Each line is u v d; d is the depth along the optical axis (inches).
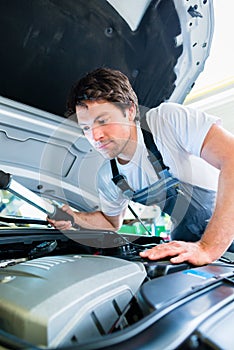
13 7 30.5
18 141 41.8
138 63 41.3
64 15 32.9
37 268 20.3
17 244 32.6
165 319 14.4
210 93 112.5
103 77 33.1
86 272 18.9
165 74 44.2
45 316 14.1
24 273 19.6
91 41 36.6
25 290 16.7
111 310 16.8
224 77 109.7
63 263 21.3
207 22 39.7
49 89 39.4
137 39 38.4
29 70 36.2
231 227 28.1
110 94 32.9
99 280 17.8
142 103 46.1
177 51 41.8
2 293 16.8
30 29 32.8
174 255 25.8
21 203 45.1
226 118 110.6
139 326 13.4
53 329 13.9
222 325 15.0
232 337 14.4
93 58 38.4
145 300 16.7
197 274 22.3
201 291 18.2
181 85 47.6
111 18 34.8
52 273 18.9
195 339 13.2
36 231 34.9
